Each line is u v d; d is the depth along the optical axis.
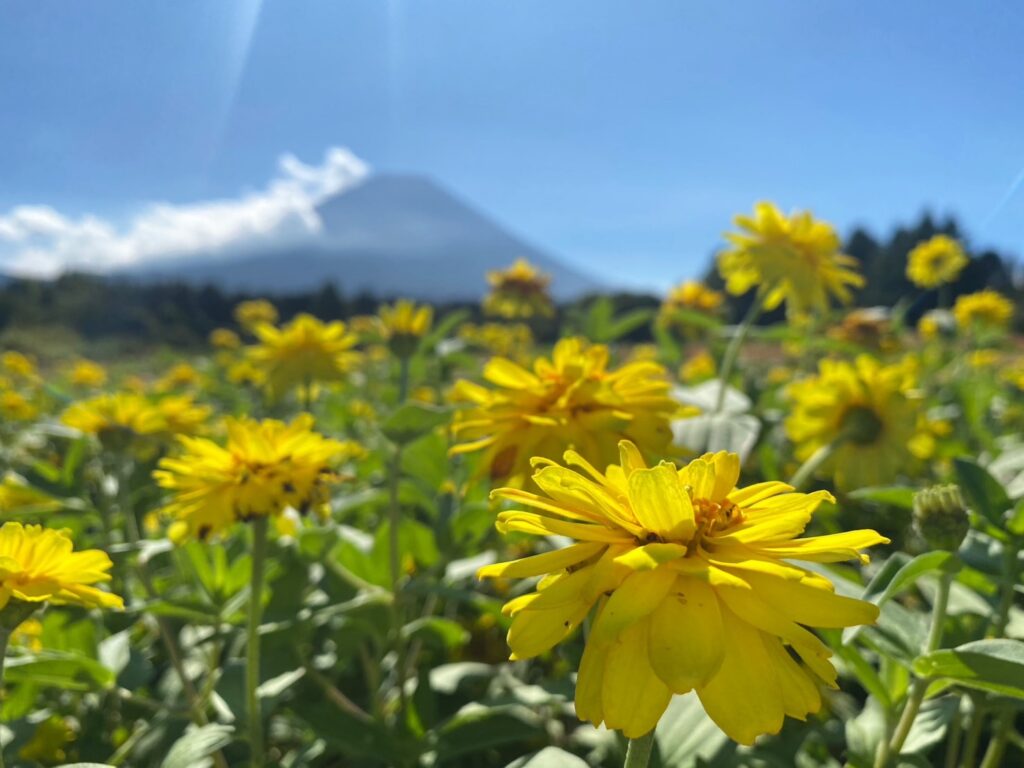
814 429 0.39
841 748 0.27
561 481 0.13
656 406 0.24
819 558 0.13
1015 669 0.16
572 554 0.13
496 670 0.32
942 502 0.19
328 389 0.79
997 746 0.23
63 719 0.32
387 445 0.32
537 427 0.23
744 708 0.12
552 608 0.13
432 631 0.30
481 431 0.24
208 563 0.30
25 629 0.33
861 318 0.74
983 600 0.24
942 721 0.20
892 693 0.21
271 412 0.75
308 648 0.33
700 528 0.13
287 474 0.25
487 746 0.25
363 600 0.29
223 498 0.24
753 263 0.42
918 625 0.20
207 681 0.31
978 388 0.67
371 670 0.30
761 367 1.10
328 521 0.31
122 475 0.38
